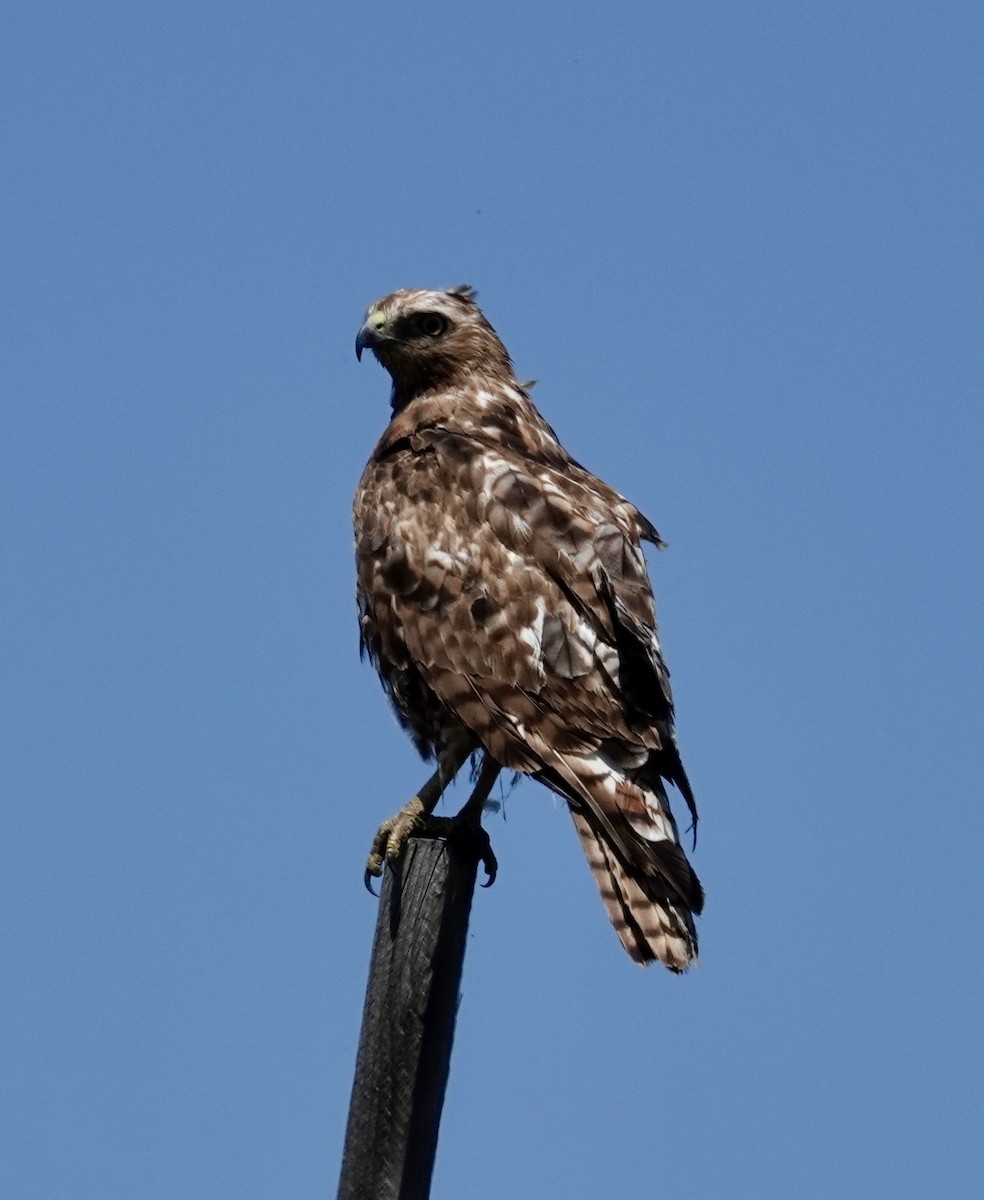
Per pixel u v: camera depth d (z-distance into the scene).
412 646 12.25
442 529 12.39
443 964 10.14
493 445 13.20
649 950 10.95
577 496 12.63
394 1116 9.98
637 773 11.52
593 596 11.92
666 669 11.95
